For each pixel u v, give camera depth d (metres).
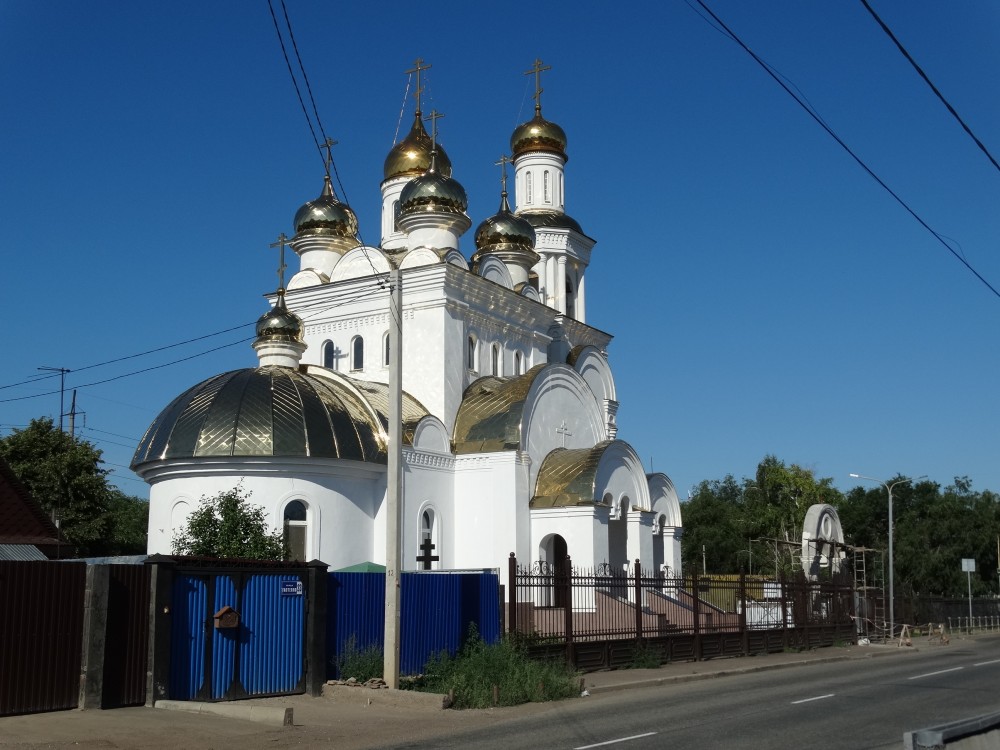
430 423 37.47
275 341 37.88
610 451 40.44
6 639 17.78
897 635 53.38
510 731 17.45
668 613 36.75
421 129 49.38
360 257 42.56
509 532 37.28
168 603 19.95
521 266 47.78
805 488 94.31
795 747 15.19
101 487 48.72
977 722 10.44
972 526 87.69
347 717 19.33
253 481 32.81
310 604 22.53
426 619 25.11
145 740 16.05
